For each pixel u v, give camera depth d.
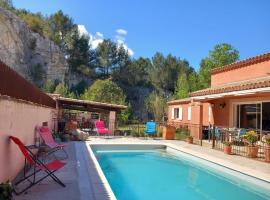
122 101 38.03
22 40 55.75
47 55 60.38
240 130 14.76
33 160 7.02
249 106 16.44
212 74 22.75
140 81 71.81
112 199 6.16
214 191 8.76
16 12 66.94
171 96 51.09
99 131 20.94
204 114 21.88
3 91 6.11
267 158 11.21
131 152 15.78
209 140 18.22
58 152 12.34
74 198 6.16
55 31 70.56
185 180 10.08
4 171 6.48
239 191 8.74
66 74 63.47
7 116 6.54
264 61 17.12
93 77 69.00
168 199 8.00
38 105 10.91
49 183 7.32
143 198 8.09
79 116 26.64
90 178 7.94
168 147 16.47
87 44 70.75
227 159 11.71
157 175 10.77
